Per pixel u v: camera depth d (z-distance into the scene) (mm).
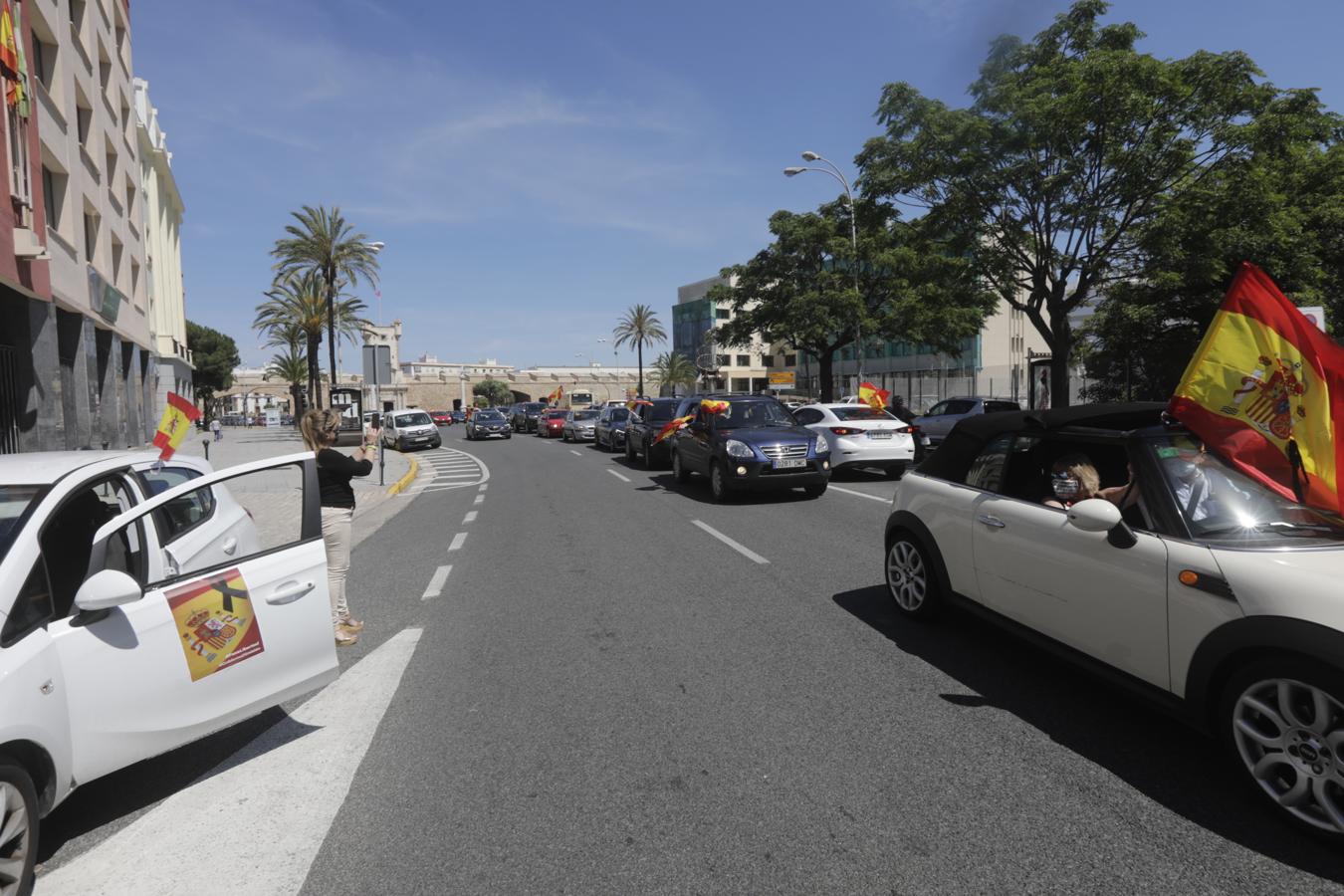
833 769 3459
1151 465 3650
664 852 2869
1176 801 3113
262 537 10016
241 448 33750
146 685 3131
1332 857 2719
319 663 3801
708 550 8406
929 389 41188
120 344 26922
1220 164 17766
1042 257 20062
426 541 9961
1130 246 19250
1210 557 3182
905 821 3025
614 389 123312
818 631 5402
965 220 20266
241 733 4078
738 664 4809
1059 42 19484
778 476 11617
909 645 5055
